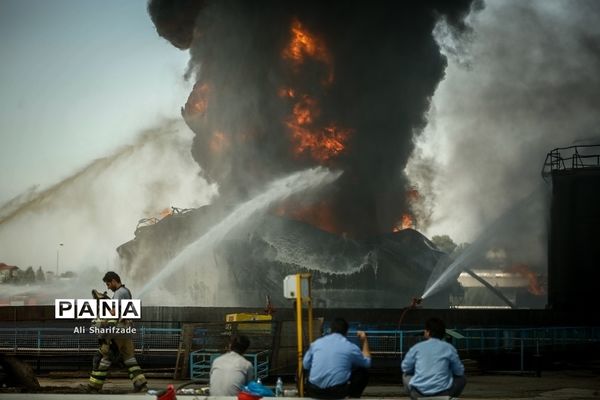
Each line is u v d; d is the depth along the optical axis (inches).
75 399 408.8
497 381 734.5
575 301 1333.7
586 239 1342.3
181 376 667.4
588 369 886.4
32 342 779.4
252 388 387.5
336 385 359.6
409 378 368.8
